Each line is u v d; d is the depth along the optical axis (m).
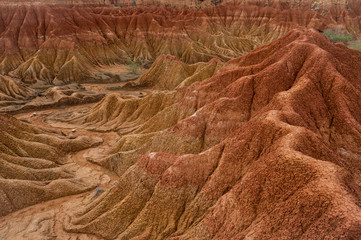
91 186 46.19
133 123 67.94
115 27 157.75
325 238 17.66
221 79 55.22
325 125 38.75
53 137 57.25
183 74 99.69
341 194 19.23
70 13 141.00
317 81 42.81
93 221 35.00
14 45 122.44
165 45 149.00
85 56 127.25
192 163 32.88
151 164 35.19
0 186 40.00
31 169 45.94
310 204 19.95
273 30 178.25
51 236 34.72
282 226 20.69
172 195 31.77
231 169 30.25
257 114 40.59
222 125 43.72
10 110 81.31
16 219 38.19
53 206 41.38
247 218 24.30
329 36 164.62
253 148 29.91
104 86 110.56
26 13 132.50
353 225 17.05
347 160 35.56
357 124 37.53
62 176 47.47
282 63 46.28
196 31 160.75
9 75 111.69
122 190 36.28
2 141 48.56
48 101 90.69
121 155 50.34
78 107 89.44
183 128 45.22
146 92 102.31
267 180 24.39
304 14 184.12
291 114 33.03
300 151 25.45
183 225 29.58
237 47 156.50
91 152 58.28
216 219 26.42
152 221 31.47
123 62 140.25
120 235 32.19
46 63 116.94
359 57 55.62
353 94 40.62
